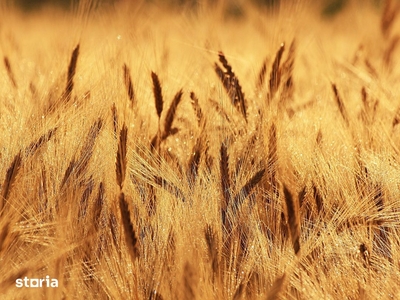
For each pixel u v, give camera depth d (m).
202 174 2.61
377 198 2.61
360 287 2.47
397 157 2.70
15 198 2.52
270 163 2.63
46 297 2.43
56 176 2.59
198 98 2.79
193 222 2.51
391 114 2.85
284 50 2.83
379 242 2.58
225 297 2.46
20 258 2.49
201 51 2.92
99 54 2.85
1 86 2.83
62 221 2.50
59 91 2.74
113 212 2.54
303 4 2.92
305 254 2.50
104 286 2.49
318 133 2.72
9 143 2.60
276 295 2.41
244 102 2.76
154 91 2.70
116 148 2.59
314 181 2.61
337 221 2.56
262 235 2.53
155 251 2.51
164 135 2.72
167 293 2.46
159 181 2.59
